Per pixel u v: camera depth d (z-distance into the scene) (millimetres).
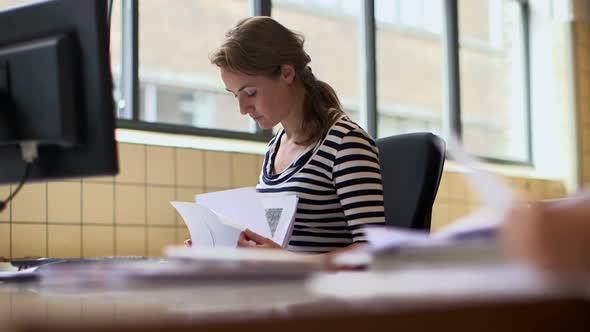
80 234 2895
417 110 4992
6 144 1170
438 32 4828
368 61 4234
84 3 1122
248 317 404
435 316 458
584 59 5336
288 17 4602
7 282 1175
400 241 603
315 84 1935
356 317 432
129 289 604
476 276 513
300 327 416
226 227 1568
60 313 417
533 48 5441
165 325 377
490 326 486
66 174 1149
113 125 1128
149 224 3078
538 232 475
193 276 597
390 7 4809
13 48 1146
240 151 3408
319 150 1848
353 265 810
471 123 5312
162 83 4867
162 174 3133
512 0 5453
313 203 1839
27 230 2775
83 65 1126
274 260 654
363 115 4223
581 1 5270
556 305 508
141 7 3316
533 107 5426
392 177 1953
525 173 5246
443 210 4355
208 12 4574
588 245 465
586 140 5285
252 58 1852
